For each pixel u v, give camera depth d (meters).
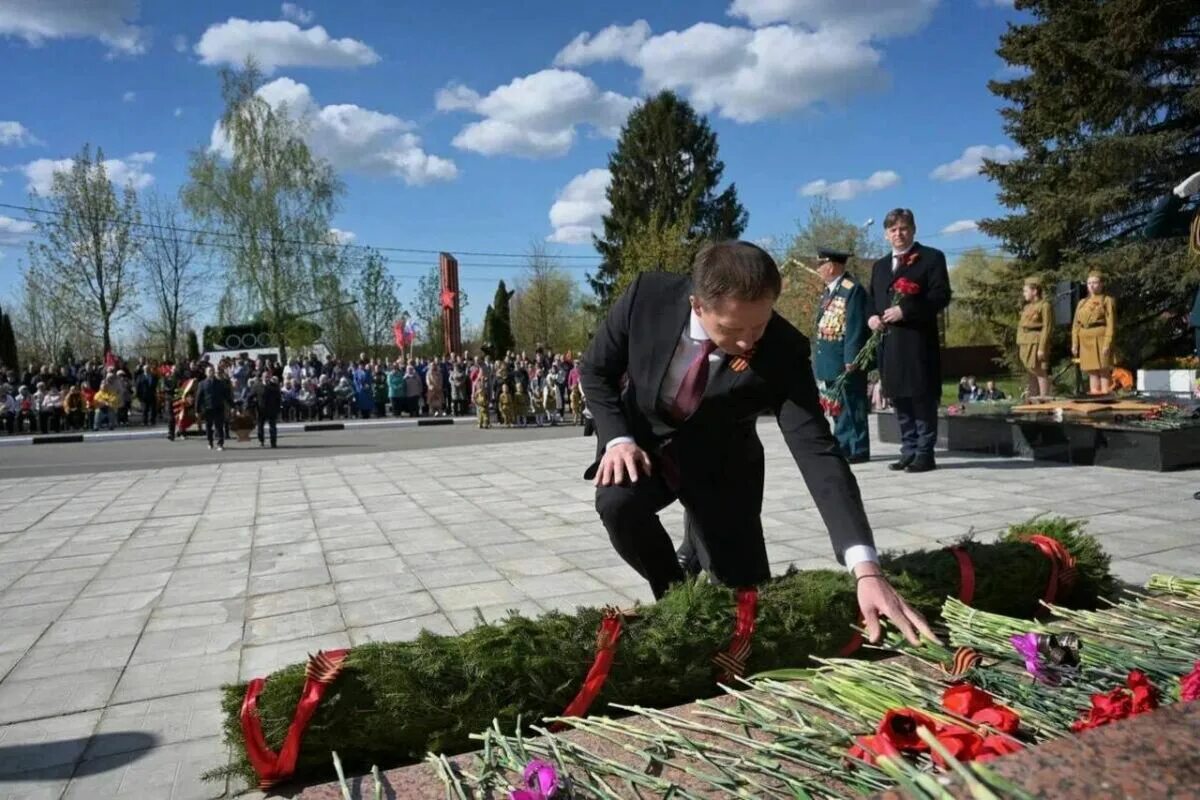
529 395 22.84
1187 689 1.68
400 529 6.39
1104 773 1.02
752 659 2.31
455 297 38.16
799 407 2.54
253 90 37.84
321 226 38.81
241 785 2.46
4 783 2.58
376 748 2.10
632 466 2.59
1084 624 2.33
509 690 2.12
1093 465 7.61
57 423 24.23
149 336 46.06
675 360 2.65
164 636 4.03
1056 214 19.78
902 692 1.90
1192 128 19.28
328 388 26.67
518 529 6.16
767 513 6.24
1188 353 19.73
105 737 2.90
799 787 1.51
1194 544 4.59
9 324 40.44
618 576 4.68
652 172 48.59
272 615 4.27
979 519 5.53
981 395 21.83
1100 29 19.38
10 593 5.06
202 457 14.66
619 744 1.82
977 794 1.00
